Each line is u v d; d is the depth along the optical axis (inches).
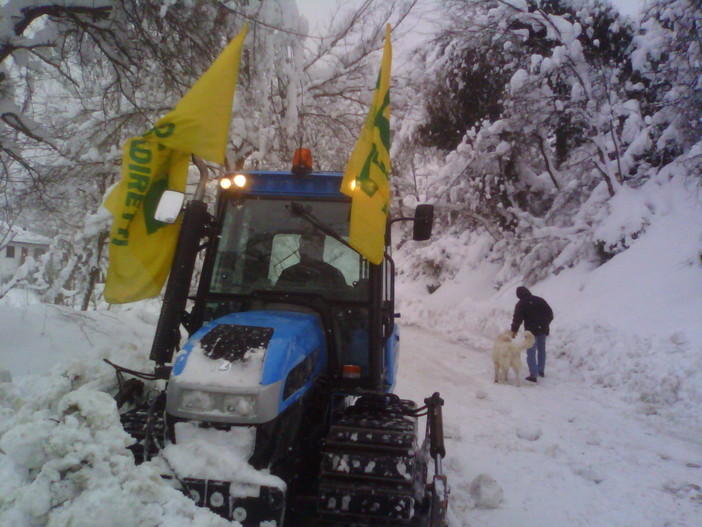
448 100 750.5
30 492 96.5
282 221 171.8
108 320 305.9
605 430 255.1
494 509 173.0
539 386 346.0
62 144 354.0
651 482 197.2
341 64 475.5
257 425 122.3
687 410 279.3
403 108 547.8
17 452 101.7
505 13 654.5
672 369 312.2
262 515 115.9
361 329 165.8
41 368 223.3
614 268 487.2
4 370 173.9
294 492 137.9
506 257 679.1
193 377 123.5
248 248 171.2
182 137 150.5
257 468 122.3
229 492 116.6
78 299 514.3
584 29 678.5
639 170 591.2
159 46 309.4
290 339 134.3
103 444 105.3
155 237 155.9
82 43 304.5
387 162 154.9
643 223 502.0
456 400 305.1
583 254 558.3
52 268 502.0
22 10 257.6
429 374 373.4
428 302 737.0
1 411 126.2
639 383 322.3
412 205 724.7
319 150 515.8
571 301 496.4
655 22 589.3
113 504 96.3
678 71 519.5
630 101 595.8
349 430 133.3
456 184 716.7
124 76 326.3
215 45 340.8
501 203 730.8
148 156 153.1
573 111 591.2
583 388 339.6
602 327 403.5
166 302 149.2
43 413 118.0
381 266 166.2
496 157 677.3
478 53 717.9
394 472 124.7
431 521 122.6
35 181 305.3
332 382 159.0
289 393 129.5
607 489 191.2
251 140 407.5
